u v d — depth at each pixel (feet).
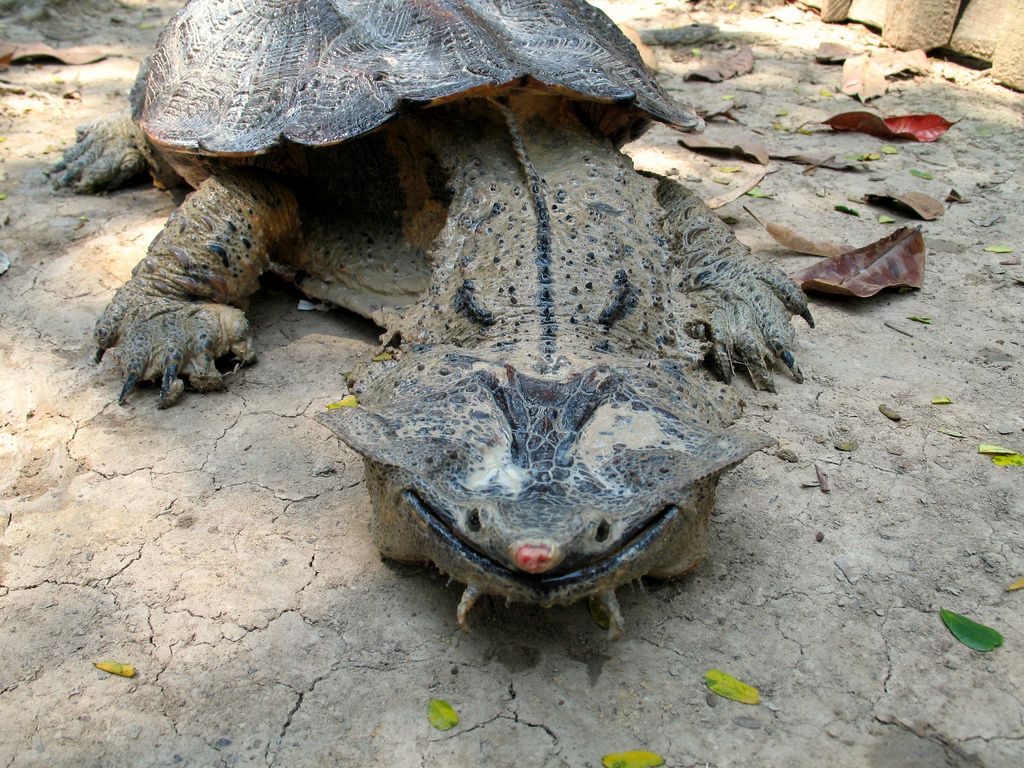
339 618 1.17
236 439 1.47
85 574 1.23
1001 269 1.94
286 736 1.03
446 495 1.01
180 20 1.95
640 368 1.20
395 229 1.71
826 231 2.08
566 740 1.03
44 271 1.89
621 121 1.75
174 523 1.31
